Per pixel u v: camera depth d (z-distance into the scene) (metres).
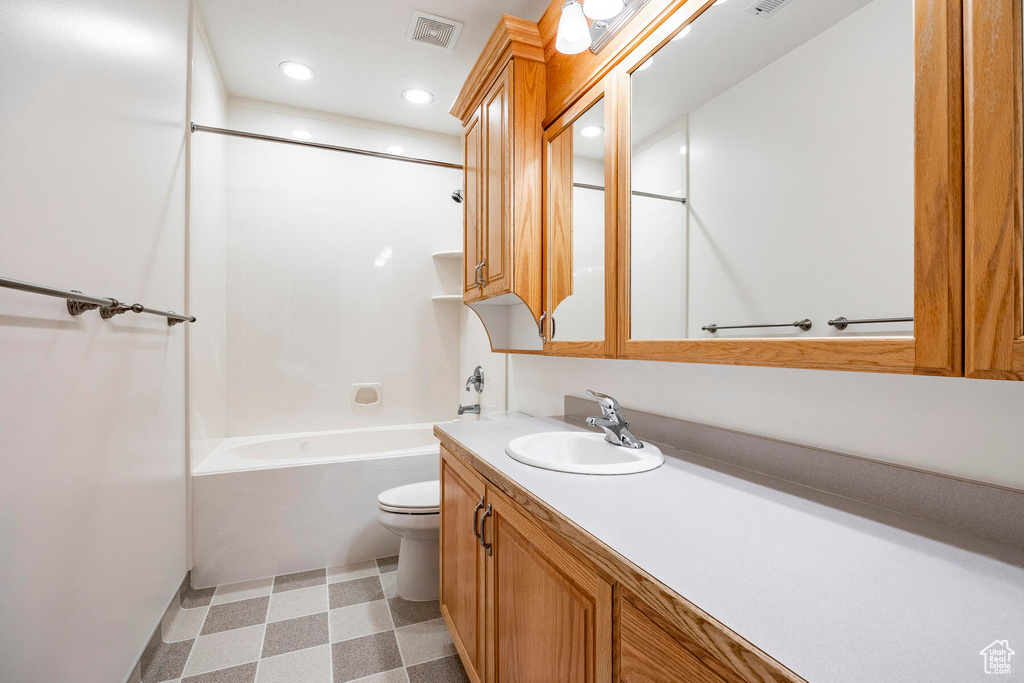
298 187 2.99
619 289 1.30
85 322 1.11
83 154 1.11
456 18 2.14
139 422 1.47
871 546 0.72
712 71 1.02
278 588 2.10
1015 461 0.74
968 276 0.58
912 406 0.86
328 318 3.06
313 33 2.26
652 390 1.53
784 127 0.86
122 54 1.34
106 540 1.22
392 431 3.10
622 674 0.71
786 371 1.10
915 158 0.63
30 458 0.89
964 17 0.58
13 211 0.85
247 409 2.86
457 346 3.42
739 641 0.48
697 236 1.07
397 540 2.45
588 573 0.79
